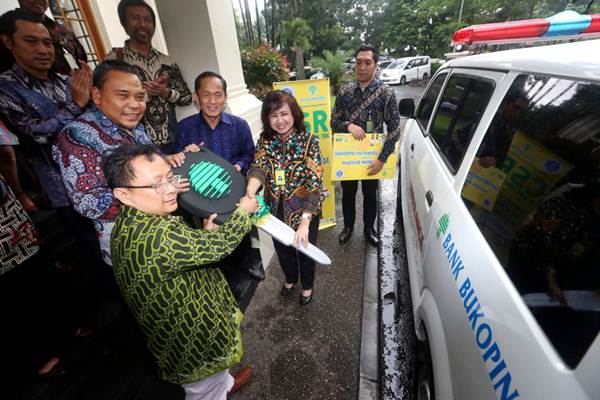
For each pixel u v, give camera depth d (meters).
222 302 1.18
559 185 0.82
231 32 2.65
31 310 1.63
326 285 2.47
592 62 0.81
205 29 2.32
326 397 1.68
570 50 0.99
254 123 2.93
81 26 3.47
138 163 0.87
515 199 0.96
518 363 0.73
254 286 2.47
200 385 1.23
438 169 1.70
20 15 1.52
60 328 1.76
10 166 2.33
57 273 1.79
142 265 0.88
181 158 1.28
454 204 1.32
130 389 1.67
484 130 1.25
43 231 2.53
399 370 1.76
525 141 0.98
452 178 1.45
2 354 1.59
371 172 2.43
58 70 2.13
